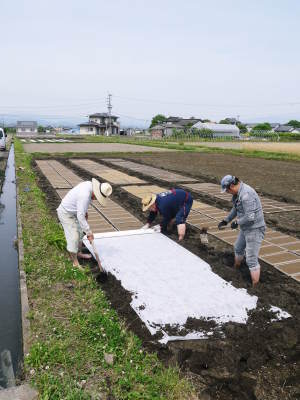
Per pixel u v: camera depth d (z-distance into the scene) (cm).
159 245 571
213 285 443
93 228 692
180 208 591
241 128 8775
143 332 351
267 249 599
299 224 765
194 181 1328
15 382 296
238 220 431
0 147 2652
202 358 316
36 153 2444
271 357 324
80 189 462
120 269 484
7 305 441
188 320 369
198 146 3738
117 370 289
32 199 920
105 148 3228
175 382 279
